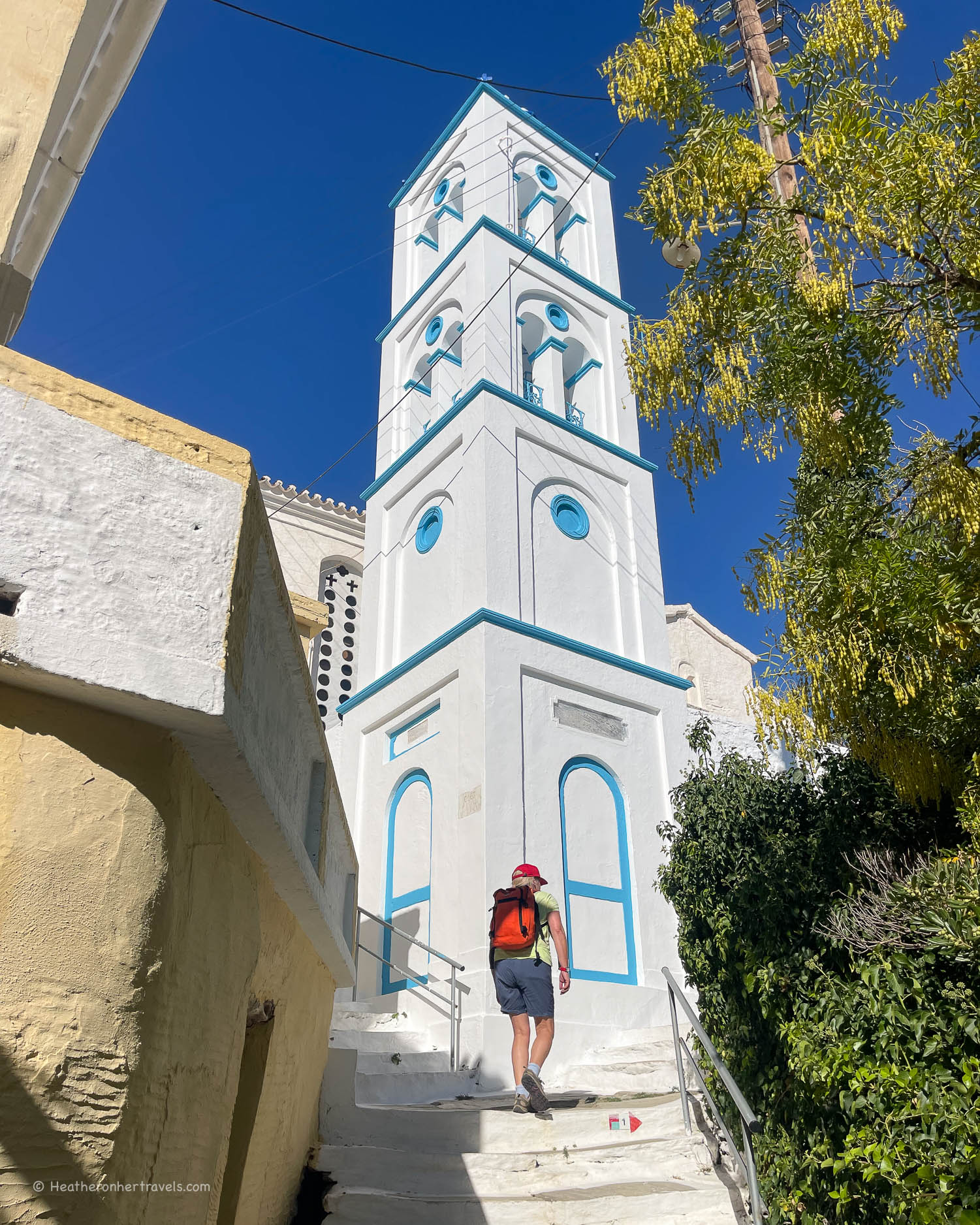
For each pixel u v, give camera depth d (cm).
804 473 739
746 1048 696
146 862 319
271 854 471
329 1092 711
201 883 371
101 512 339
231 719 355
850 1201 521
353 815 1466
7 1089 265
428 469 1647
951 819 685
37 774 303
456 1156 670
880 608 589
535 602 1443
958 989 509
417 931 1241
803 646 627
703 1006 798
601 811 1335
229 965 405
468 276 1769
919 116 653
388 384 1933
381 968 1276
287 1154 583
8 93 539
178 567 353
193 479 374
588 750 1361
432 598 1526
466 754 1262
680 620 2323
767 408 698
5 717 305
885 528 668
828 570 620
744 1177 651
